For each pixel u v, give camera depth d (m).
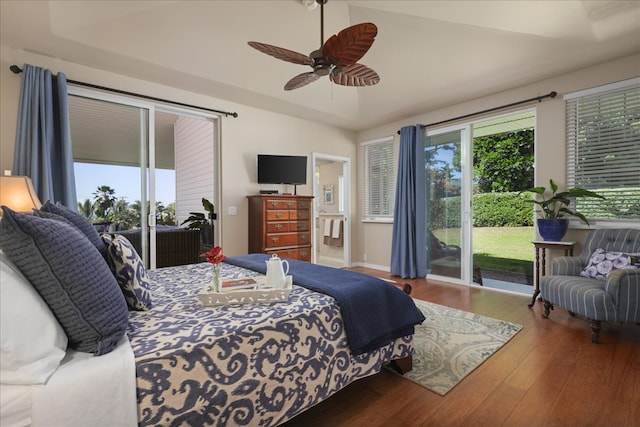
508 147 5.90
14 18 2.37
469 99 4.27
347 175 5.76
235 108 4.23
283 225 4.22
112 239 1.47
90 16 2.52
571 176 3.46
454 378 1.91
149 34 2.82
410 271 4.78
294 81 2.54
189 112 3.89
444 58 3.41
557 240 3.32
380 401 1.71
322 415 1.60
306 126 5.06
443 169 4.67
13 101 2.75
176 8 2.68
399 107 4.58
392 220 5.29
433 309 3.24
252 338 1.26
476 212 6.27
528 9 2.64
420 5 2.82
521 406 1.64
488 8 2.71
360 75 2.40
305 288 1.81
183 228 4.58
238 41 3.16
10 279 0.89
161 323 1.29
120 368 0.97
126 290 1.41
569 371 1.98
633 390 1.77
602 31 2.70
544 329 2.69
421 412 1.61
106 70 3.20
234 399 1.17
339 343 1.57
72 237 1.05
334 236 6.42
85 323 1.01
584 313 2.48
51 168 2.81
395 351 1.88
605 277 2.70
